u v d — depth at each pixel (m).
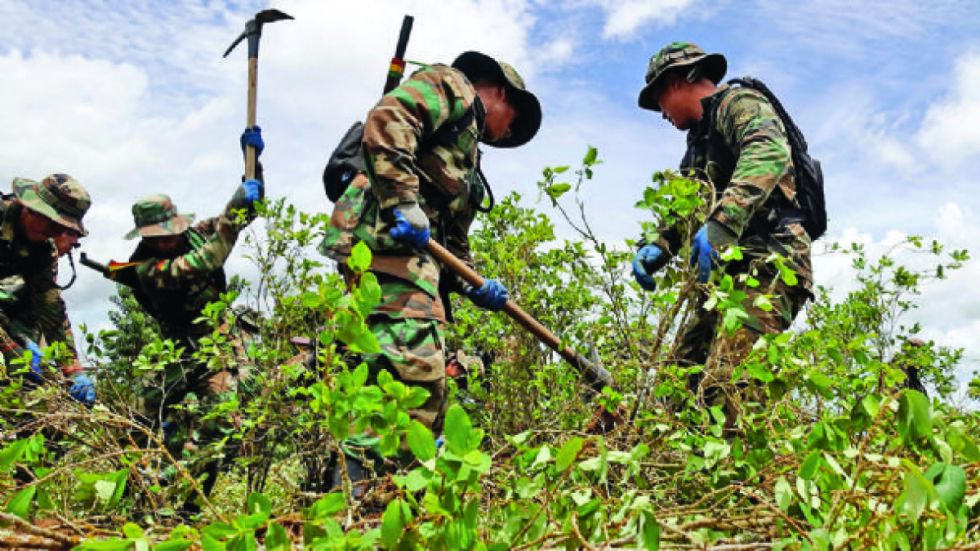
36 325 4.60
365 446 2.59
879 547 1.36
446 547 1.28
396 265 2.90
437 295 3.03
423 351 2.85
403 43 3.44
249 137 4.50
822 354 2.42
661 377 2.63
